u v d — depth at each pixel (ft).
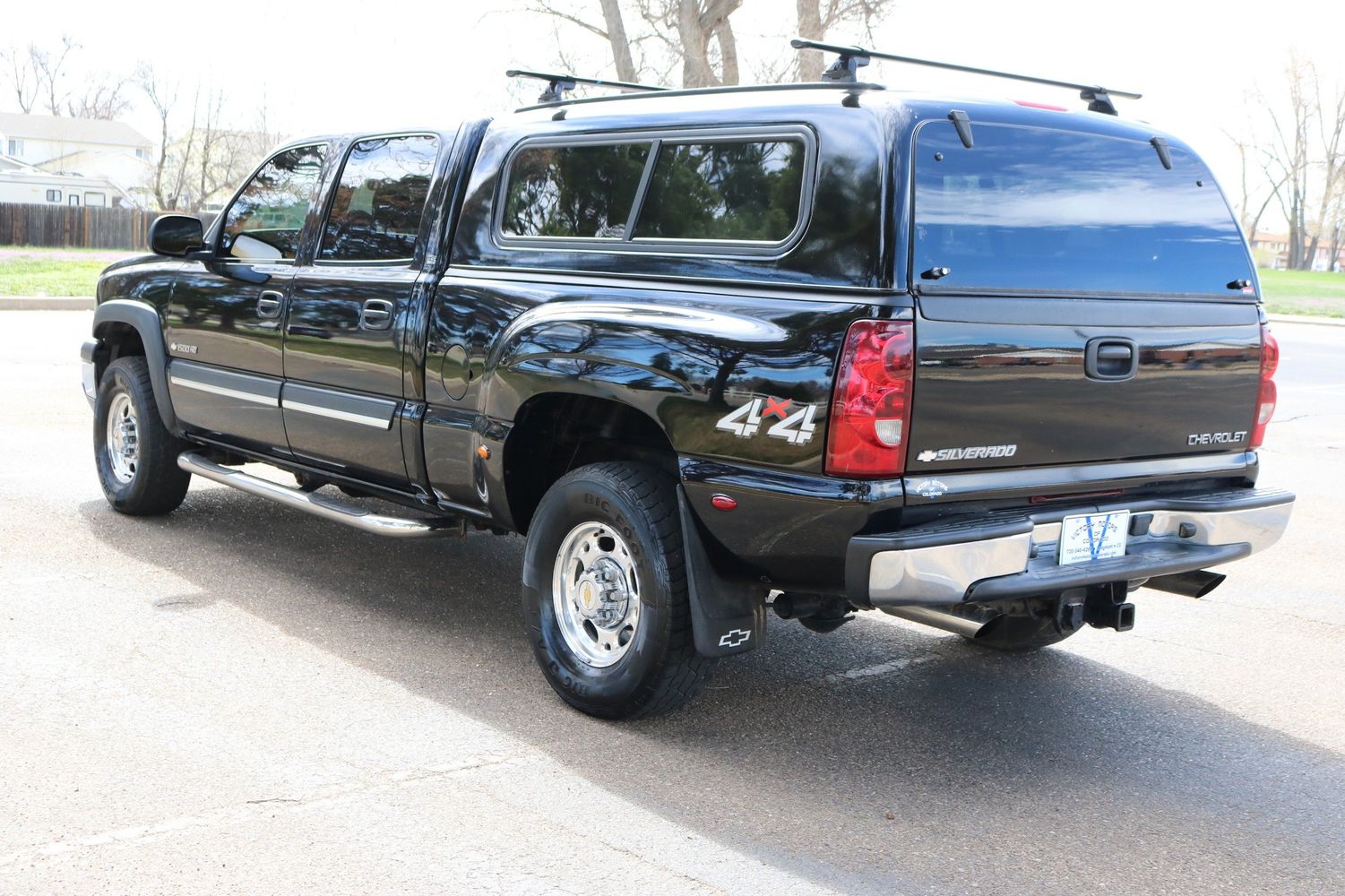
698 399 12.99
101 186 266.77
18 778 12.21
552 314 14.52
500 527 16.16
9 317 61.21
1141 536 13.98
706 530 13.42
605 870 10.95
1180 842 12.03
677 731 14.32
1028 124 13.19
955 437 12.25
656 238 14.14
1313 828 12.45
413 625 17.58
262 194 19.79
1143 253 13.88
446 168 16.76
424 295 16.33
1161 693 16.34
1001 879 11.14
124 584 18.69
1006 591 12.46
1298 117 225.56
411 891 10.44
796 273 12.62
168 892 10.25
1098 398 13.24
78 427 30.89
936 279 12.14
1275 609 20.34
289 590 18.86
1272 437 38.45
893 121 12.28
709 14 70.28
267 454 19.70
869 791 12.92
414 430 16.52
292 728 13.78
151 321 21.03
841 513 12.05
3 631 16.38
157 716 13.89
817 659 17.26
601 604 14.48
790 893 10.70
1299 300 136.67
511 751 13.47
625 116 14.88
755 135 13.34
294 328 18.28
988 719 15.15
